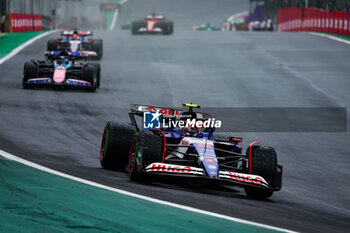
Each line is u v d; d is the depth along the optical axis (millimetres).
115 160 31625
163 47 128875
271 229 19875
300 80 88375
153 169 26625
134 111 32562
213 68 99875
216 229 18594
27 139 40750
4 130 43719
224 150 29672
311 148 48625
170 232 17531
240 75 92500
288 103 70625
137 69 96750
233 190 31250
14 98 62188
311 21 192500
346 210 28750
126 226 17578
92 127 49812
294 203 28766
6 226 16078
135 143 28547
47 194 20766
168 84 82688
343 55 117312
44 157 33219
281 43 136500
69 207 19172
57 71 69875
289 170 40000
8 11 155750
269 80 88062
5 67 93062
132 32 162750
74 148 39656
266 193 28875
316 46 131000
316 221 23766
